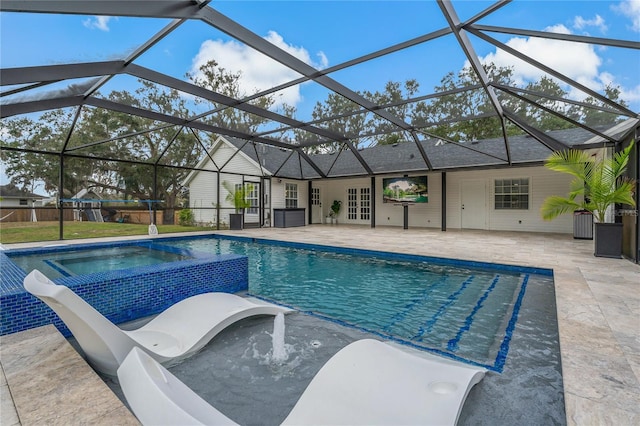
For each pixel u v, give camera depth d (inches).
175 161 455.2
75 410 56.2
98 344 81.7
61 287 72.2
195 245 363.9
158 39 171.5
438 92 251.0
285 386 82.5
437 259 245.4
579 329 97.0
